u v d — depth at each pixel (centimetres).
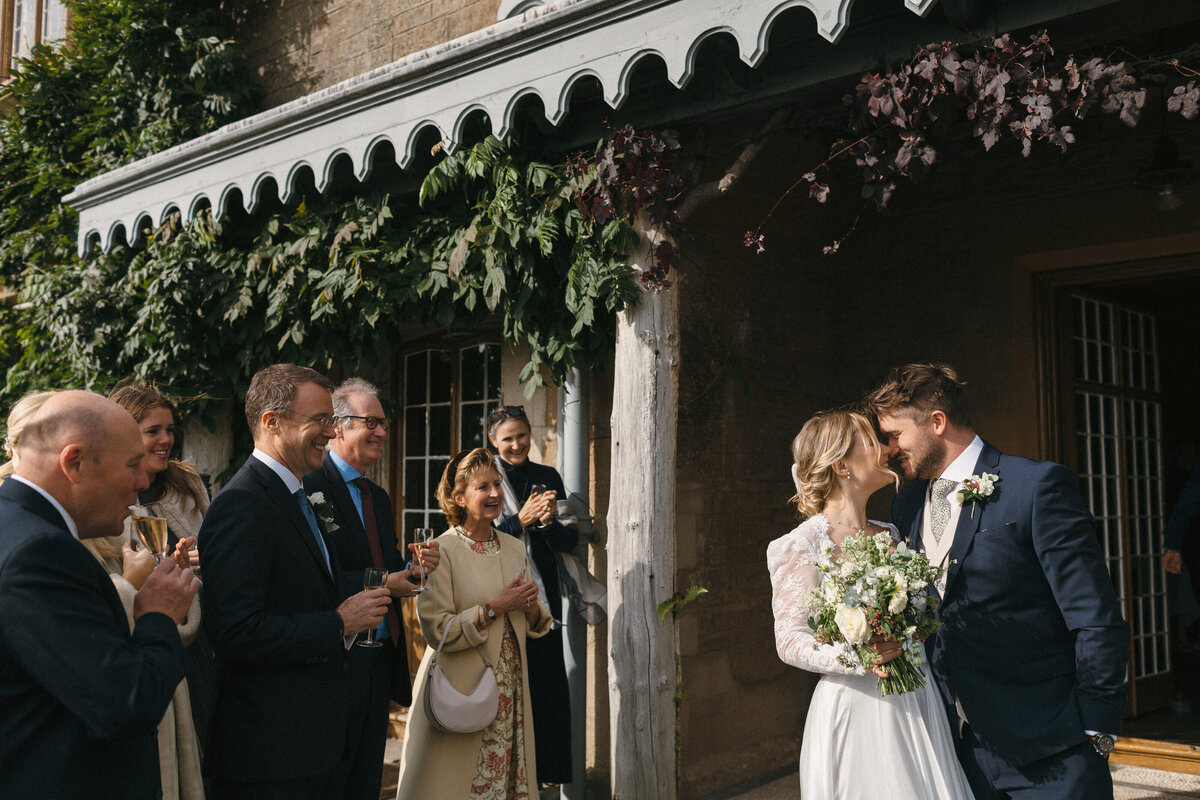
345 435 355
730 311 523
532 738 360
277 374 283
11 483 188
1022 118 286
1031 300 559
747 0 304
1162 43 445
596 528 470
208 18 694
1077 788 232
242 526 259
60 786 171
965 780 252
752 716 515
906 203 604
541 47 360
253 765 254
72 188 727
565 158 414
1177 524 540
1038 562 246
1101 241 533
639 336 386
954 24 298
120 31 675
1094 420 591
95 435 190
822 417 282
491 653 346
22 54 868
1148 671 610
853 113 333
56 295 585
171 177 507
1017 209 564
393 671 335
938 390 268
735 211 529
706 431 501
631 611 382
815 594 247
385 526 360
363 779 315
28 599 169
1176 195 494
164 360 524
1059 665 243
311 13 652
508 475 436
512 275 416
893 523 291
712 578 497
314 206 506
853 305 618
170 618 200
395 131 407
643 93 387
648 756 378
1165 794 461
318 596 278
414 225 460
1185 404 917
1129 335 627
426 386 618
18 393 692
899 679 238
